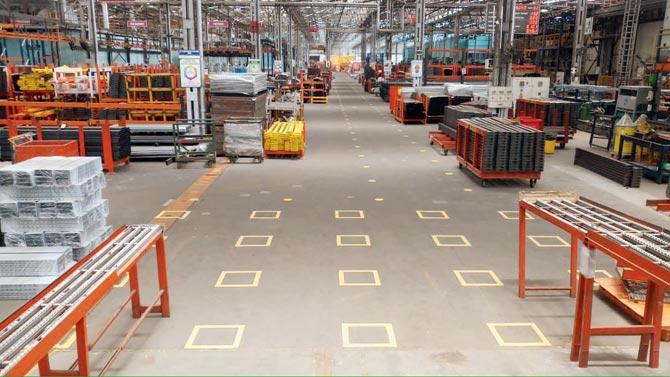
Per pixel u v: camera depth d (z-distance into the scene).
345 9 43.44
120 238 4.38
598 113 16.61
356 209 8.47
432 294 5.23
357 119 22.83
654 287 4.02
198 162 12.63
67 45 23.92
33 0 17.34
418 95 22.50
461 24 45.12
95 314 4.80
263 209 8.44
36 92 13.98
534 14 21.38
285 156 13.51
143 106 13.04
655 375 3.85
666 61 16.39
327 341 4.29
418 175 11.28
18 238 5.96
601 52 28.97
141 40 37.72
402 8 36.28
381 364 3.95
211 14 37.75
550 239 7.02
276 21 39.78
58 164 6.11
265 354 4.09
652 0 23.17
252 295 5.18
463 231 7.35
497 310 4.90
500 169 10.01
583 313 3.88
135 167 12.01
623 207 8.73
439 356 4.07
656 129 13.55
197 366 3.92
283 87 24.45
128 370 3.86
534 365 3.97
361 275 5.70
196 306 4.94
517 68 28.22
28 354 2.50
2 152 11.23
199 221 7.75
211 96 13.20
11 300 5.27
